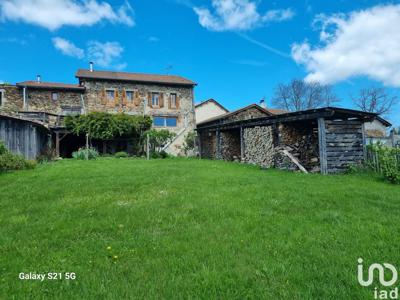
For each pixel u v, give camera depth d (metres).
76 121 22.38
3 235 4.06
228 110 34.81
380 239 3.78
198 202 5.80
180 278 2.81
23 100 24.48
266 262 3.13
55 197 6.48
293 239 3.80
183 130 28.23
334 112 11.02
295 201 5.85
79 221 4.67
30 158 16.33
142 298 2.51
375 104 41.44
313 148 14.43
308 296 2.50
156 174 10.44
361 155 11.65
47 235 4.07
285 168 13.07
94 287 2.70
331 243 3.65
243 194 6.61
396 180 8.59
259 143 15.85
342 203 5.69
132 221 4.66
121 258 3.32
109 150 25.22
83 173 10.73
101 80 26.47
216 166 13.75
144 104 27.64
